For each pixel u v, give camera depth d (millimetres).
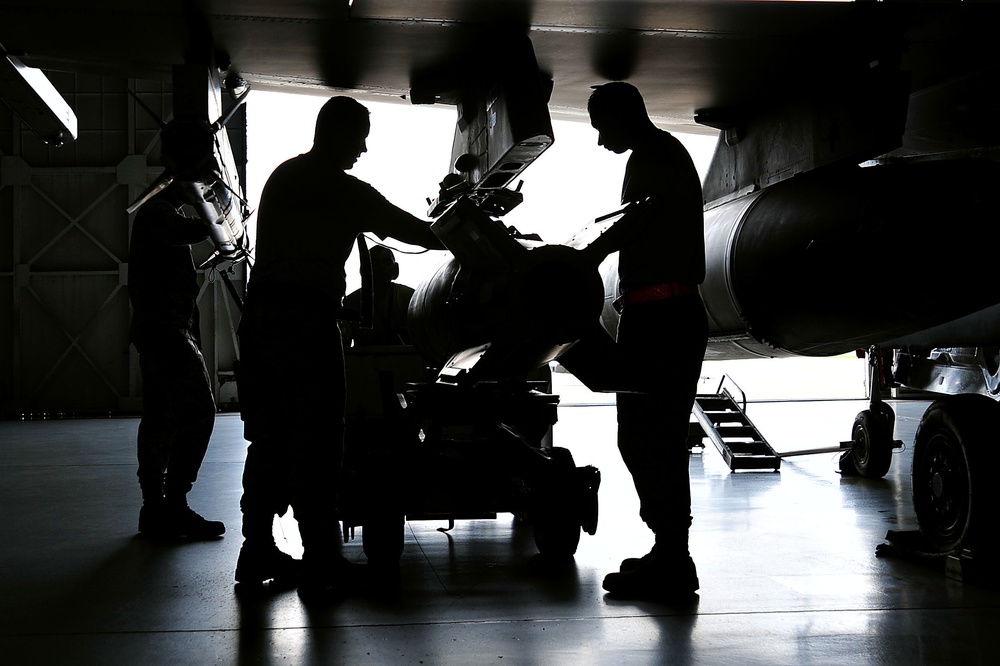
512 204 4664
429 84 4848
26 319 15633
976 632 2912
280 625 3061
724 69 4664
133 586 3652
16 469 7984
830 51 4371
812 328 4473
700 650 2740
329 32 4207
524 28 4125
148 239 4703
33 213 15695
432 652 2740
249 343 3479
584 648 2770
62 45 4430
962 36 4152
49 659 2709
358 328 5324
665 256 3314
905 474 7227
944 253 3896
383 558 3703
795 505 5664
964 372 5312
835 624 3012
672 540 3365
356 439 4395
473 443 4066
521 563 4062
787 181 4727
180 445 4715
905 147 5391
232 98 5301
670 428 3355
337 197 3445
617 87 3479
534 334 3125
